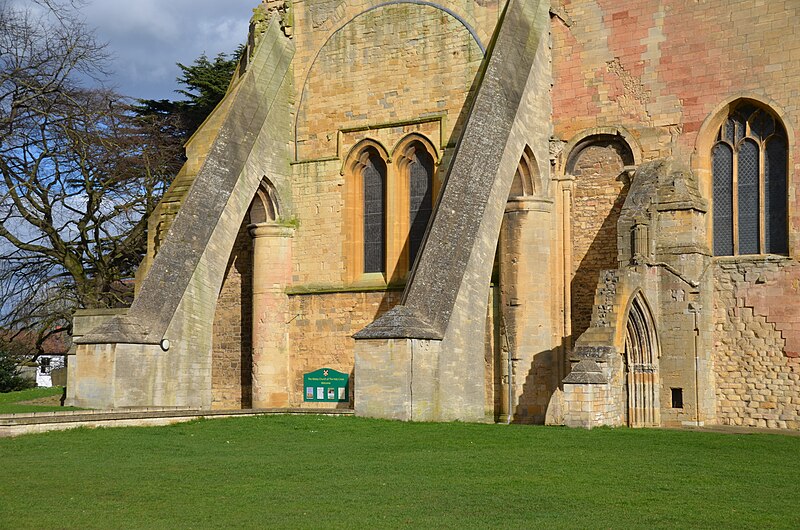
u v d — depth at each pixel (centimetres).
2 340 5166
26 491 1623
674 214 2994
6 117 4625
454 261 2856
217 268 3262
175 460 1958
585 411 2606
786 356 2992
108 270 5206
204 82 6181
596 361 2716
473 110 3070
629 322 2938
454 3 3475
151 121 5969
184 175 3672
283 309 3678
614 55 3291
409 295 2811
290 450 2119
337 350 3594
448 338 2791
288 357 3672
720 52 3128
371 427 2503
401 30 3569
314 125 3709
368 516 1445
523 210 3272
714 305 3088
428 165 3534
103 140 5022
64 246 5047
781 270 3012
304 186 3703
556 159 3347
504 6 3397
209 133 3697
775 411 2992
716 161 3169
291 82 3753
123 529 1362
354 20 3659
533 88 3259
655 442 2291
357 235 3638
